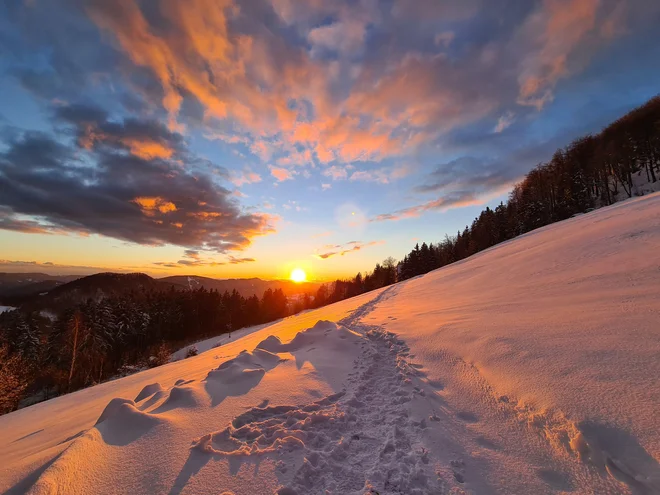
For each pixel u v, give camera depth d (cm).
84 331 3394
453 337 581
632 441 239
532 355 416
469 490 234
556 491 221
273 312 6919
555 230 2025
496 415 322
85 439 302
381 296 1922
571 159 5559
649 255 778
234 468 269
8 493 263
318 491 244
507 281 1101
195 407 375
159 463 276
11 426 838
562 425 277
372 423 342
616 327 428
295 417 355
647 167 4541
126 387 955
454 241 6731
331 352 588
